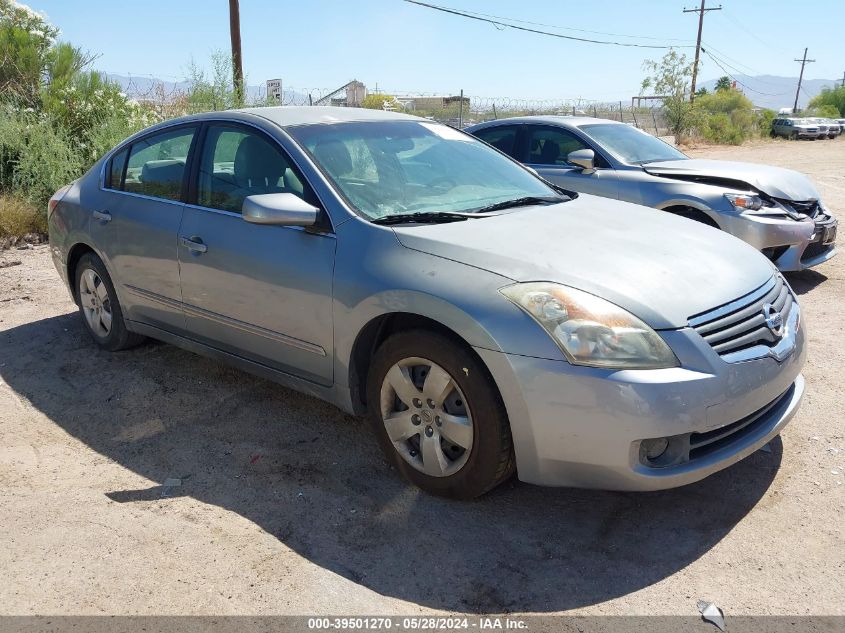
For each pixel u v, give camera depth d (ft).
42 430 12.60
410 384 10.14
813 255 21.49
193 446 12.00
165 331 14.26
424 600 8.27
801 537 9.27
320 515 9.97
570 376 8.66
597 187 22.99
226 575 8.70
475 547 9.22
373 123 13.38
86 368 15.30
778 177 21.48
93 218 15.20
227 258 12.17
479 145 14.65
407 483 10.77
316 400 13.67
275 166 12.01
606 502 10.18
